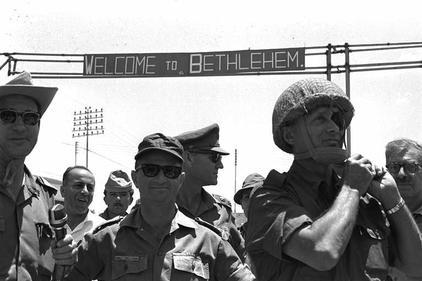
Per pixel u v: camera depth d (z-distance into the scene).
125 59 13.38
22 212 3.42
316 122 2.41
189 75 13.14
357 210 2.29
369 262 2.33
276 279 2.35
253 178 6.56
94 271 3.32
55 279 3.29
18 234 3.36
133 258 3.25
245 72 13.01
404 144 3.90
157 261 3.24
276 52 12.96
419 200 3.87
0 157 3.39
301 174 2.48
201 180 5.39
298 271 2.29
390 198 2.39
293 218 2.27
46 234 3.52
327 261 2.15
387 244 2.44
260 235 2.37
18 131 3.36
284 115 2.47
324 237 2.17
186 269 3.23
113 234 3.32
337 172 2.55
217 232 3.61
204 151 5.37
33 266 3.38
